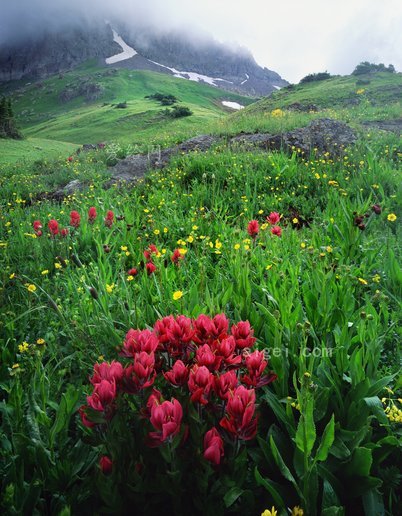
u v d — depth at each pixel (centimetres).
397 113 2169
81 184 1251
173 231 611
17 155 3509
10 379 273
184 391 199
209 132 1792
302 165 961
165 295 340
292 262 433
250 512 183
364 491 189
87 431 216
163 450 171
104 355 283
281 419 214
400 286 369
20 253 552
